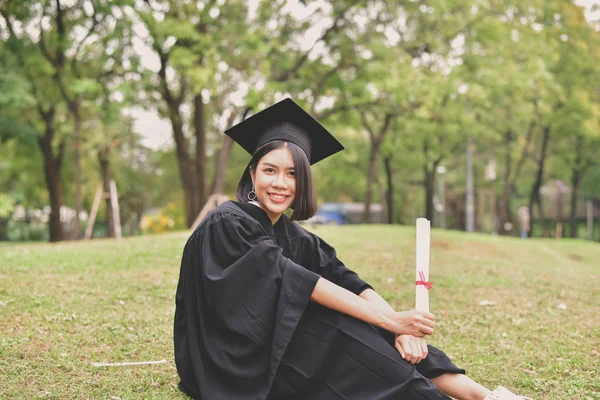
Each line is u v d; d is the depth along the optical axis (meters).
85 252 9.03
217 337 3.03
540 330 5.36
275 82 17.91
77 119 18.67
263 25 19.77
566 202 49.38
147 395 3.44
